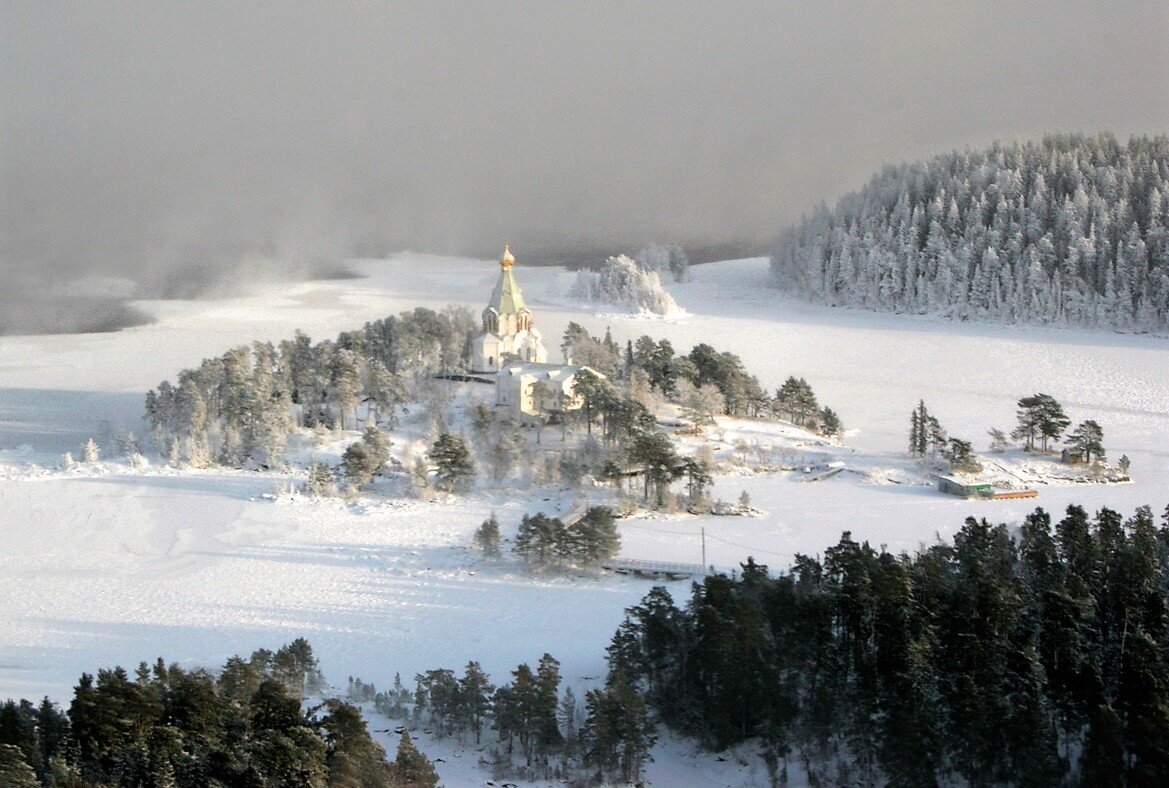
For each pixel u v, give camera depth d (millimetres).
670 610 152000
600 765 132500
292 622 175500
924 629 137875
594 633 169125
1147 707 127188
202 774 120125
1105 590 150500
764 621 145625
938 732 130375
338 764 121938
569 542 193000
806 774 132625
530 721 135000
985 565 155375
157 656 162625
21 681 153250
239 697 132750
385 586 189000
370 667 159250
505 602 181625
